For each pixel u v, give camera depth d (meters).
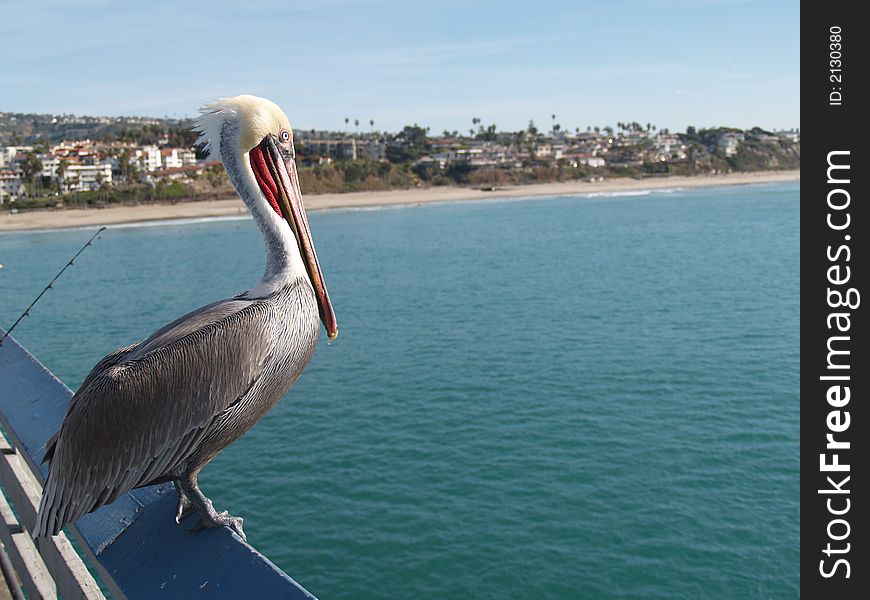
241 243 82.44
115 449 2.71
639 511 17.03
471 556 15.62
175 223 109.94
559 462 19.59
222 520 2.91
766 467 18.86
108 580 2.95
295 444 21.03
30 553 3.91
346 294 47.62
